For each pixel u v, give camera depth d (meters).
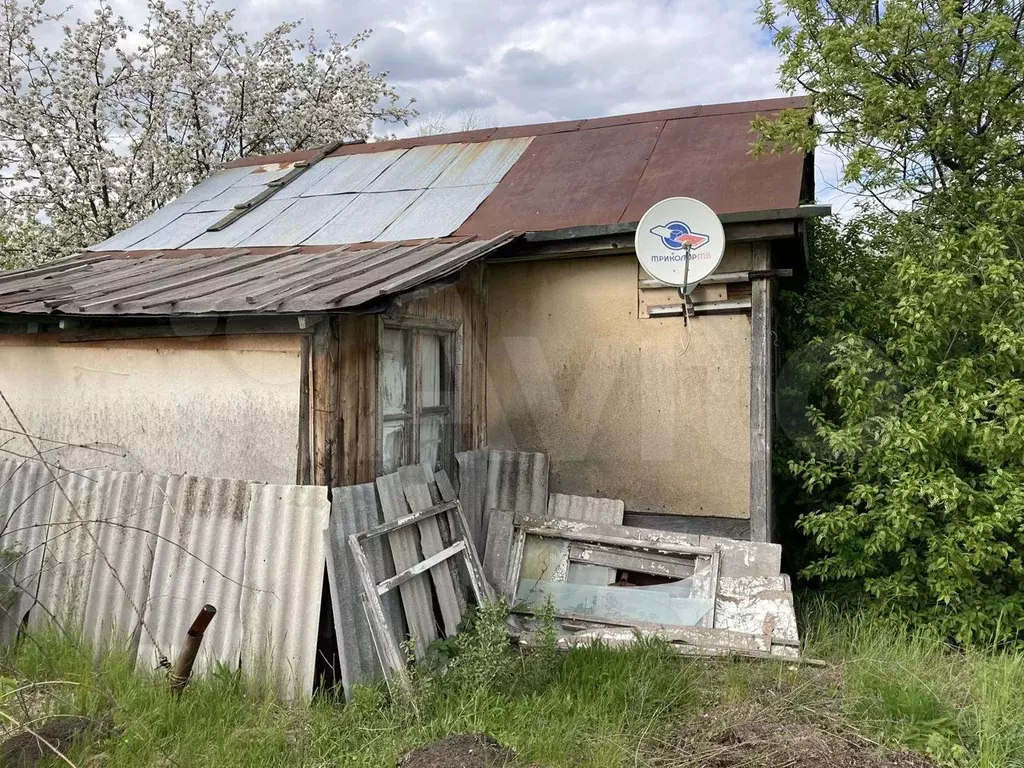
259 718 3.90
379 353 5.02
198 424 5.01
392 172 7.91
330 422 4.60
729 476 5.74
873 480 5.82
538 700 4.03
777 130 6.15
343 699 4.18
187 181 13.48
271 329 4.66
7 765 3.35
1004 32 5.64
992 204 5.71
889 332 6.30
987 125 6.14
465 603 5.31
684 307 5.69
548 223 6.10
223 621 4.42
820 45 6.21
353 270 5.06
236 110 14.07
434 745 3.53
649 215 5.27
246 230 7.19
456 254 5.41
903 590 5.39
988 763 3.51
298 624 4.23
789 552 6.77
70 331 5.41
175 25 13.33
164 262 6.58
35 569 5.06
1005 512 4.98
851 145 6.14
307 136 14.68
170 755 3.55
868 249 7.34
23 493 5.35
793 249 6.09
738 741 3.79
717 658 4.80
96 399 5.39
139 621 4.62
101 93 12.84
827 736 3.83
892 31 5.86
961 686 4.47
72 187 12.60
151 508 4.78
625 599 5.43
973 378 5.25
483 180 7.24
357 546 4.42
